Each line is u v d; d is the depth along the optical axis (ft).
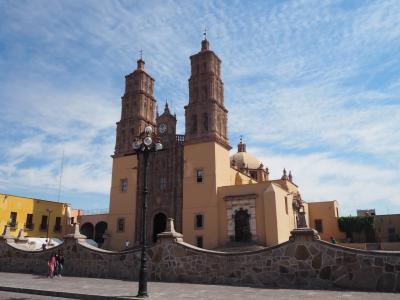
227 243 117.29
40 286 53.31
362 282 44.98
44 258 75.15
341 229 171.01
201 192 126.00
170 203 133.28
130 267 63.41
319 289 46.37
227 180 134.10
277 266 50.47
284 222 122.11
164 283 55.47
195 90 140.97
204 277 55.57
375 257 44.86
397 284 43.04
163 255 60.08
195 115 137.28
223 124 140.05
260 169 191.11
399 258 43.50
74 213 193.16
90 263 67.97
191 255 57.57
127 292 46.78
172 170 137.08
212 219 121.29
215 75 141.59
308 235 49.42
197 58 145.18
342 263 46.57
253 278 51.83
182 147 137.90
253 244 111.75
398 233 164.86
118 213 142.00
